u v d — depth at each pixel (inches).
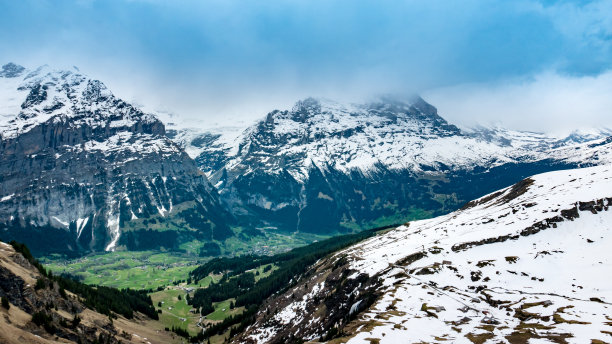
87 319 6835.6
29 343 4837.6
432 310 6058.1
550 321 5275.6
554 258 7450.8
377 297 7071.9
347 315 7249.0
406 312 6053.2
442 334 5083.7
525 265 7436.0
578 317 5270.7
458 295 6791.3
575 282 6579.7
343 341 4889.3
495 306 6259.8
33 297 5964.6
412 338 4921.3
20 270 6476.4
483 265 7691.9
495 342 4717.0
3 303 5344.5
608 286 6230.3
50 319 5728.3
